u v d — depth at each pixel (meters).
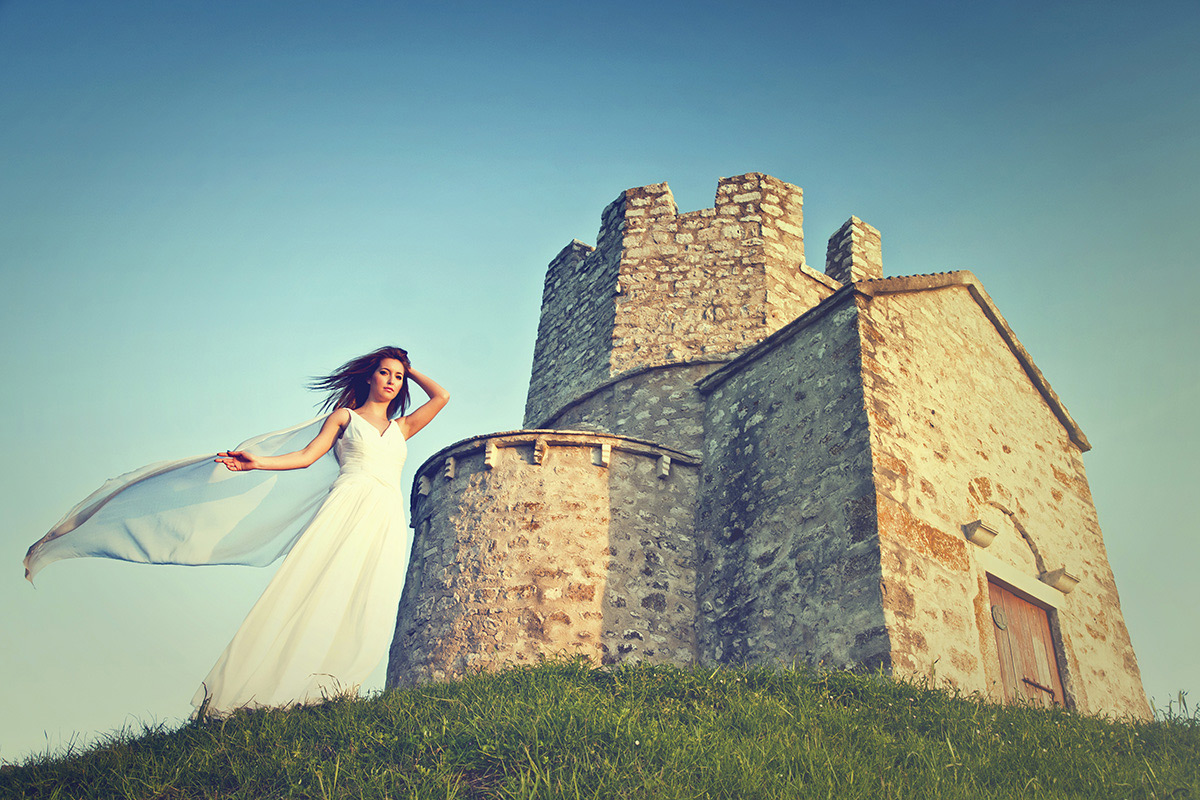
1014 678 9.26
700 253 14.32
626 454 11.24
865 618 8.20
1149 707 10.91
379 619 5.20
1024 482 11.22
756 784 4.74
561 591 10.02
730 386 11.88
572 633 9.78
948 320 11.48
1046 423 12.45
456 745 5.18
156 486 5.34
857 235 15.65
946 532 9.36
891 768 5.25
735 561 10.19
